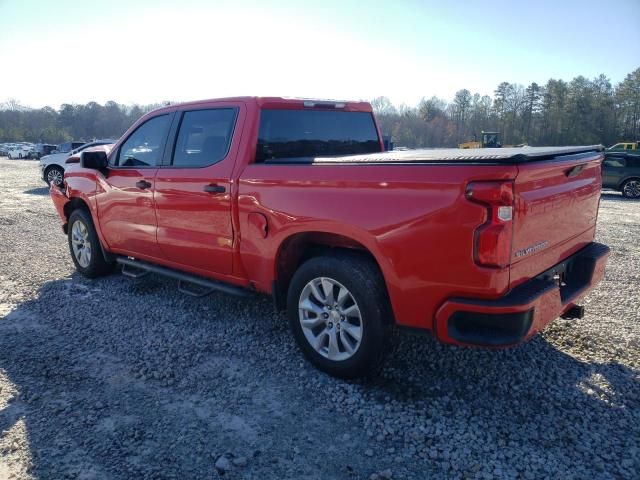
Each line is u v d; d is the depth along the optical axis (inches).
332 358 141.5
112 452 111.7
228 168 161.6
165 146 188.2
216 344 165.8
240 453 111.4
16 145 2509.8
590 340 165.3
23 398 134.0
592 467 104.9
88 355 159.0
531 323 115.0
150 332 175.9
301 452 111.7
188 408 129.1
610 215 487.8
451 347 160.2
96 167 209.0
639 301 205.2
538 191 119.3
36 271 254.2
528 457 108.2
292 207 141.7
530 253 120.1
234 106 166.9
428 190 115.4
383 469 106.0
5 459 109.4
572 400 129.9
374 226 125.0
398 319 127.2
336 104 188.5
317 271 140.2
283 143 170.6
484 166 108.3
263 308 198.1
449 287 115.9
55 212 463.5
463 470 104.9
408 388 136.9
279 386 139.6
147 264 209.5
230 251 164.6
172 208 181.6
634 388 135.1
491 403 129.3
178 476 104.2
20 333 176.4
